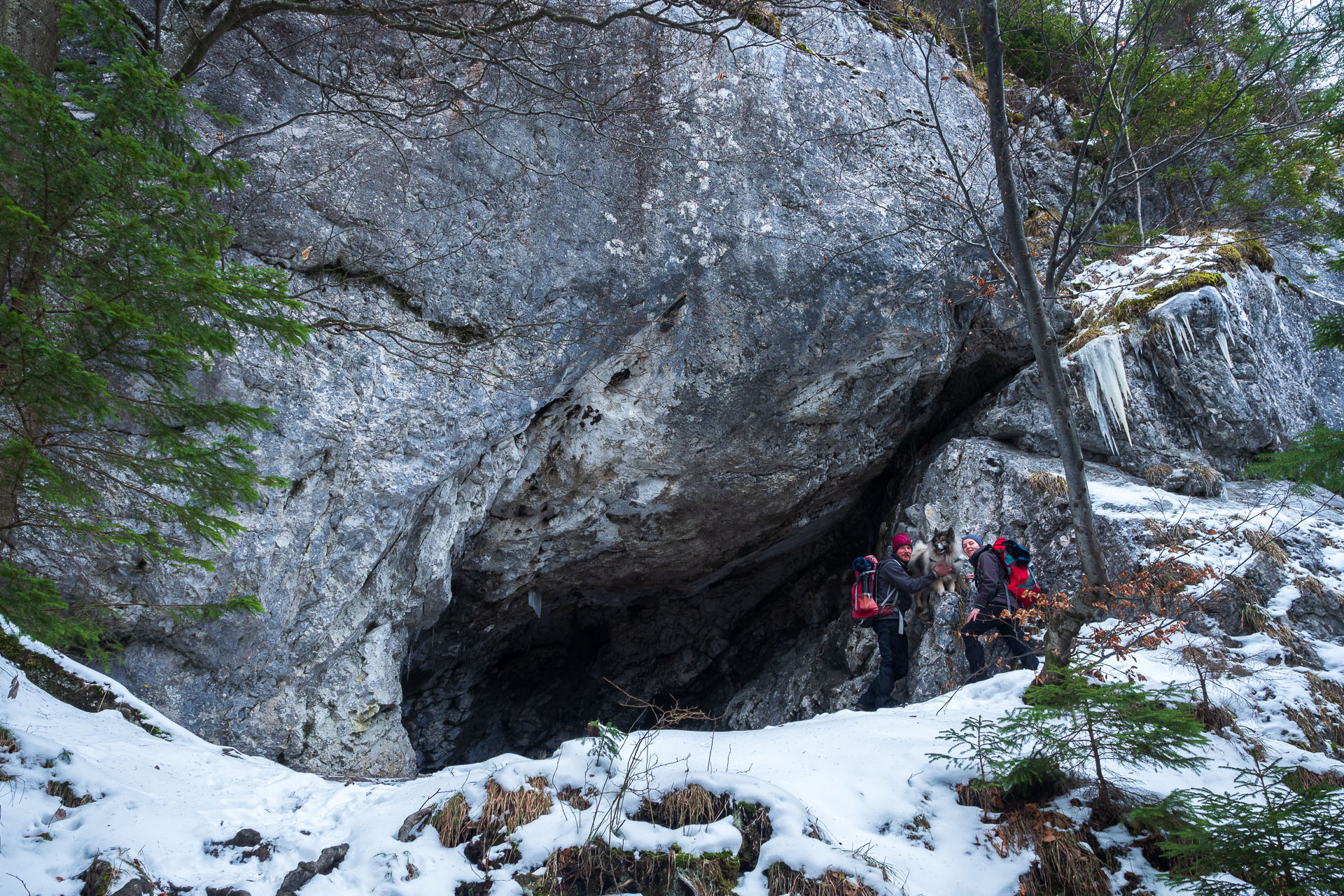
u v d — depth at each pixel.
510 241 7.14
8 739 4.07
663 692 11.80
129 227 2.97
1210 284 8.48
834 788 4.34
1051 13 9.55
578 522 8.96
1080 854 3.91
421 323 6.95
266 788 4.61
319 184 6.44
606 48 7.39
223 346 3.47
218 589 6.00
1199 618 6.23
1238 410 8.06
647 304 7.64
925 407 9.55
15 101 2.82
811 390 8.49
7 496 3.34
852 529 10.98
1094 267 9.50
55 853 3.53
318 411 6.43
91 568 5.51
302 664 6.80
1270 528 6.88
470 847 3.93
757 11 8.20
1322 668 5.89
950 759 4.36
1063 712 4.07
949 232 6.52
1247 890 3.44
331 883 3.76
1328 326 5.15
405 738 7.56
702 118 7.79
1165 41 8.48
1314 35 5.12
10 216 2.93
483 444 7.41
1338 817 3.29
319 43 6.56
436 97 6.88
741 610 11.87
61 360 2.81
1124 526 7.00
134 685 5.90
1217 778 4.51
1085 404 8.34
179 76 4.96
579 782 4.30
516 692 12.08
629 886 3.73
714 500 9.15
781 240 7.91
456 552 8.12
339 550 6.77
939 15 9.77
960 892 3.78
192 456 3.40
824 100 8.30
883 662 6.66
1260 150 9.10
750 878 3.77
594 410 8.15
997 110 4.97
